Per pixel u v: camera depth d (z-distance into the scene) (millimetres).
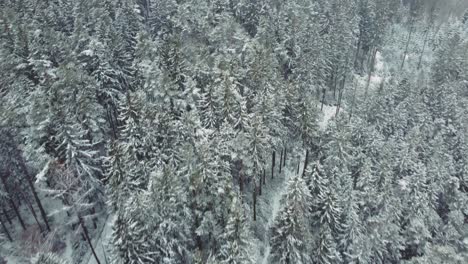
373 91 71000
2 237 40125
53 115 37031
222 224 36281
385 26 94750
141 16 78688
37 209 44812
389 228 41531
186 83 48812
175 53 52906
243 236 33000
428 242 43469
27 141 37406
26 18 60688
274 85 51844
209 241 38188
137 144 39938
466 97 74750
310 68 62281
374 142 50812
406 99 63188
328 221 38750
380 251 40750
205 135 40844
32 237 41719
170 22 74000
